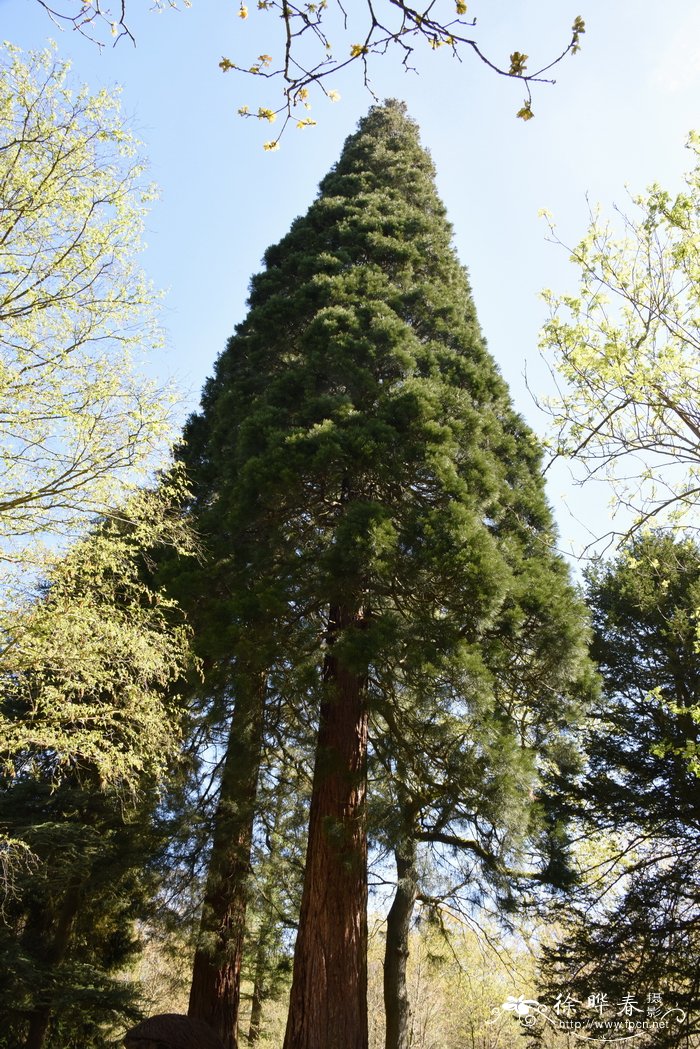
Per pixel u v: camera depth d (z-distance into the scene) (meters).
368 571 8.48
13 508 6.91
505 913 9.35
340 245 14.73
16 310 6.96
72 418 6.91
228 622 8.80
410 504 9.84
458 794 8.20
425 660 8.06
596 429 6.39
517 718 9.91
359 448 9.47
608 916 12.04
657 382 6.35
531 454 11.97
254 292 14.74
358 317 12.05
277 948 12.02
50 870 10.57
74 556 7.21
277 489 9.46
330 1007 7.67
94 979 11.37
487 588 8.58
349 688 9.27
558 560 10.84
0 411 6.74
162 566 10.31
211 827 9.66
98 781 10.91
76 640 7.05
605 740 13.51
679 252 6.41
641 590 13.38
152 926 10.54
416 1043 19.12
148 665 7.46
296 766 10.34
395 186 16.97
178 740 9.03
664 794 12.72
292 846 10.61
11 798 11.19
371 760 10.20
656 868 12.47
